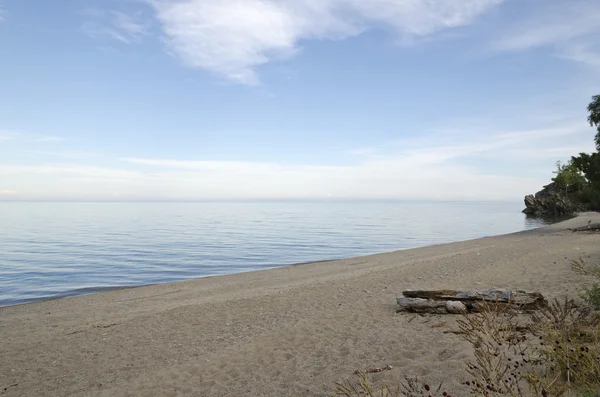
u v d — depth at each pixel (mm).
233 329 9617
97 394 6316
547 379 3902
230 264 26953
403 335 7445
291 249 35406
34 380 7211
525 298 8039
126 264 26906
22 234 52219
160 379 6688
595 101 33000
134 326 10516
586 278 11375
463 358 5383
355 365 6148
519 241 28562
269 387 5777
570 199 94188
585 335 5000
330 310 10617
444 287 12484
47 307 14750
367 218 104188
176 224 76812
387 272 17547
